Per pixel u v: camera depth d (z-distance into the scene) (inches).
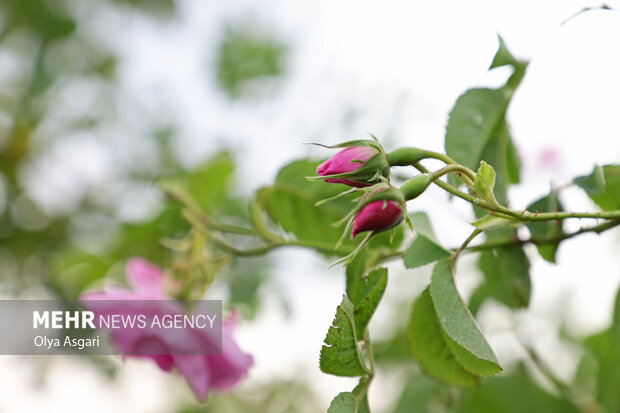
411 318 21.4
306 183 23.9
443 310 20.7
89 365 31.7
